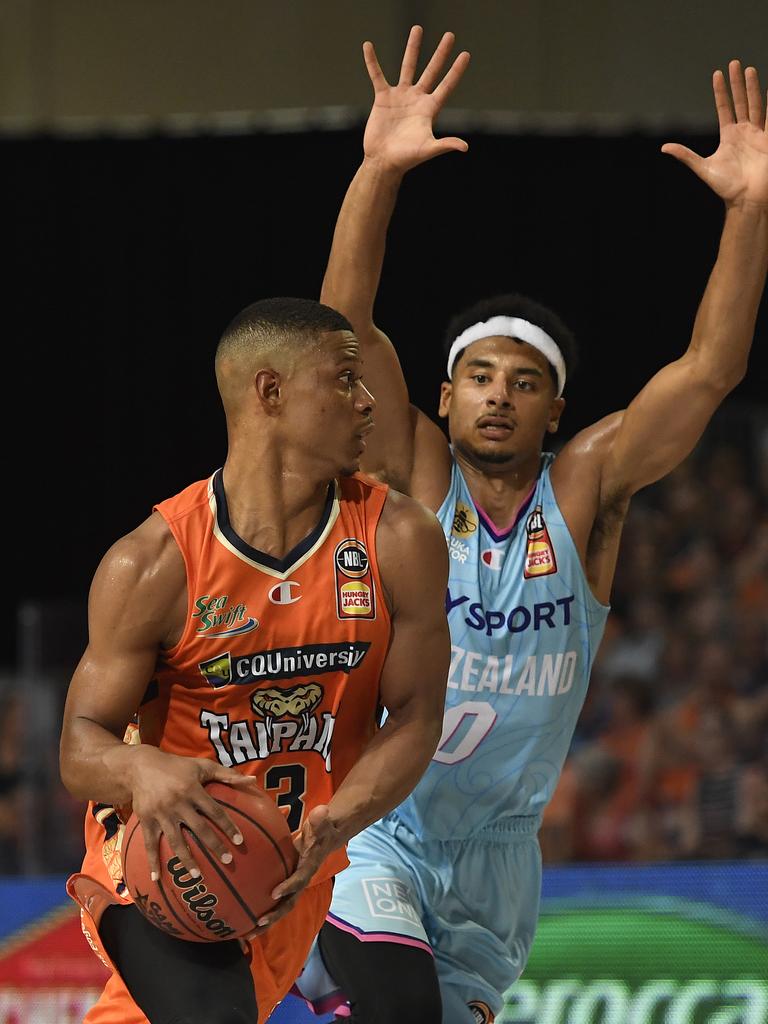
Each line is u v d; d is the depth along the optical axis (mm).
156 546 7391
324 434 7430
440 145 9086
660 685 20438
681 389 9516
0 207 23328
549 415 10289
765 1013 13289
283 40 21844
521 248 22734
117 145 23031
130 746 7113
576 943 13445
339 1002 9508
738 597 20688
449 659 7824
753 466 21031
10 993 14031
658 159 22438
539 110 21312
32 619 18375
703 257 22766
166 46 22219
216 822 6867
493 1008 10367
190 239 23266
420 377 23016
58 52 22422
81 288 23562
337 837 7207
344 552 7547
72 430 24047
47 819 18094
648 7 21078
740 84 9586
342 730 7723
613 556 10172
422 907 9969
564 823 19516
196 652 7387
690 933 13469
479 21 21359
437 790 9820
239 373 7508
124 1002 7961
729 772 19750
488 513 10047
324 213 22891
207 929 7117
